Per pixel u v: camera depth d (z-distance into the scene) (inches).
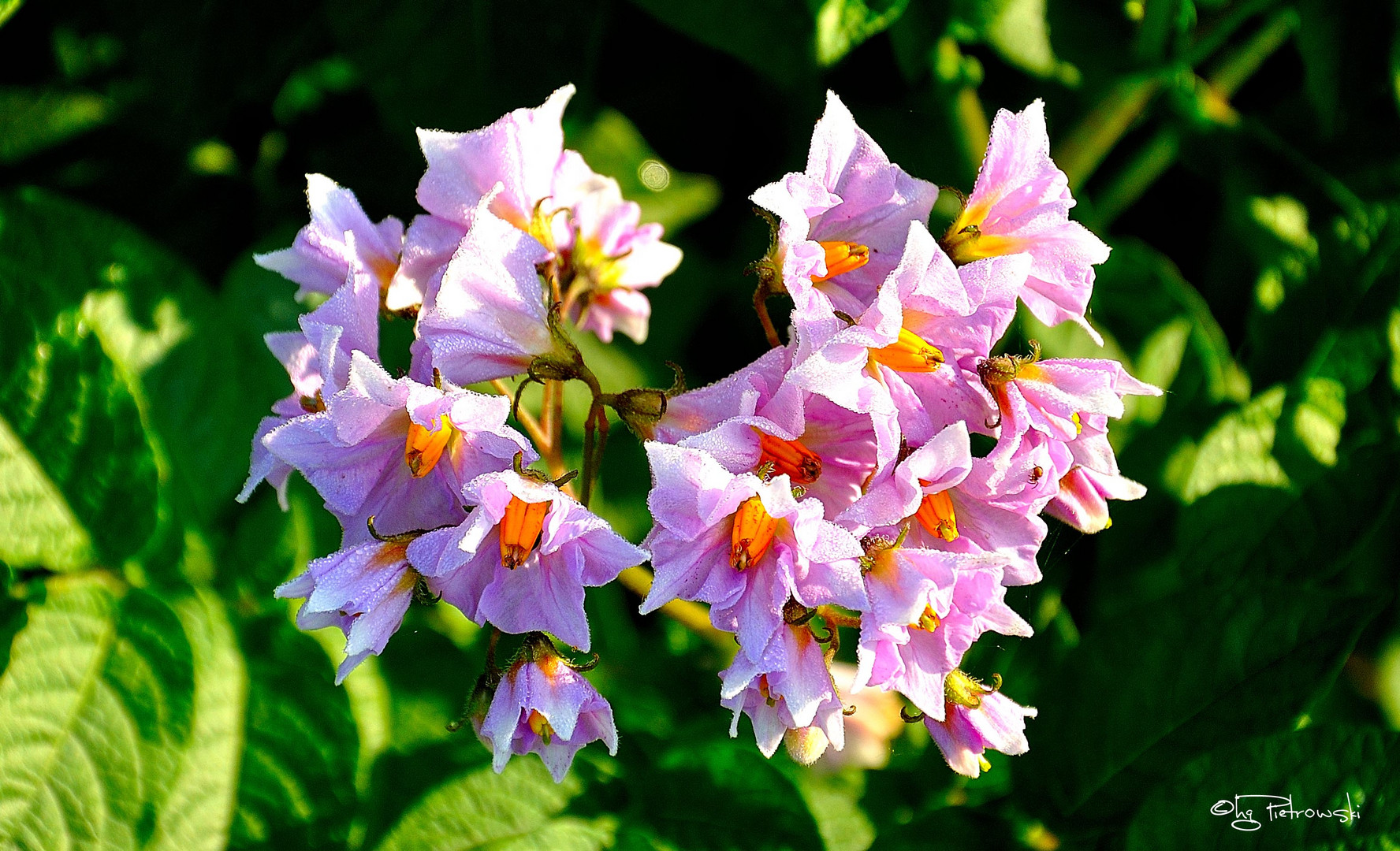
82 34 12.1
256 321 11.0
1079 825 10.6
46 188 12.3
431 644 10.6
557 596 8.3
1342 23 12.6
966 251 9.0
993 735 9.2
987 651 11.5
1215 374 12.6
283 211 12.7
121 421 9.8
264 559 10.4
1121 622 10.7
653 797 10.3
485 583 8.4
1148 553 12.1
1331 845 9.9
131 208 12.4
